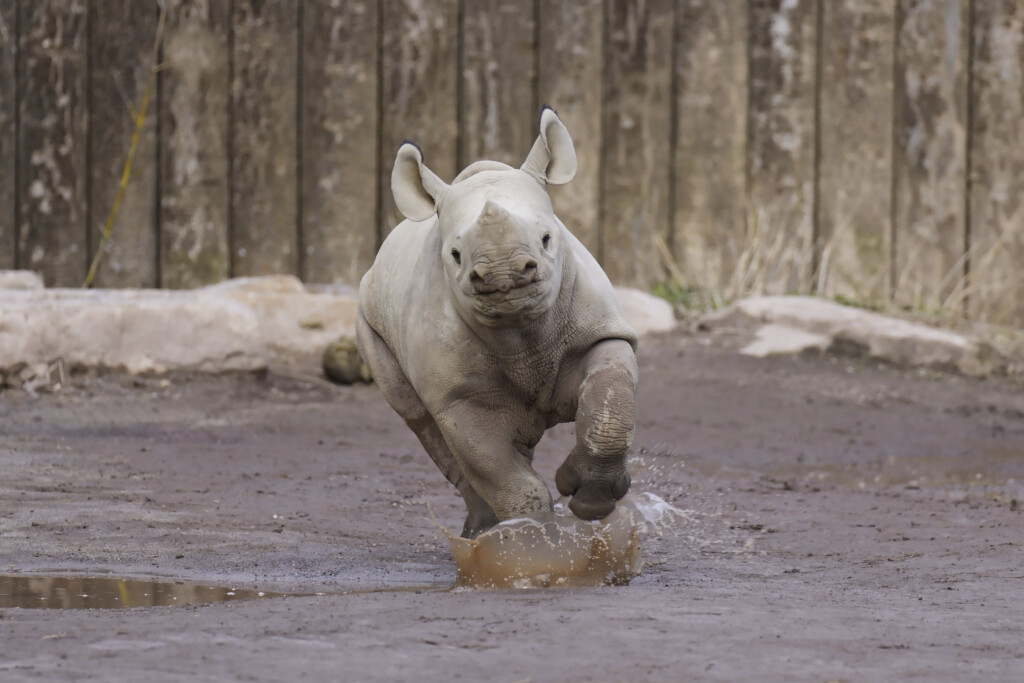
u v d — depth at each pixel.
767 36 55.75
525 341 19.00
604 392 18.48
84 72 54.62
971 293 56.06
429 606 16.59
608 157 56.00
